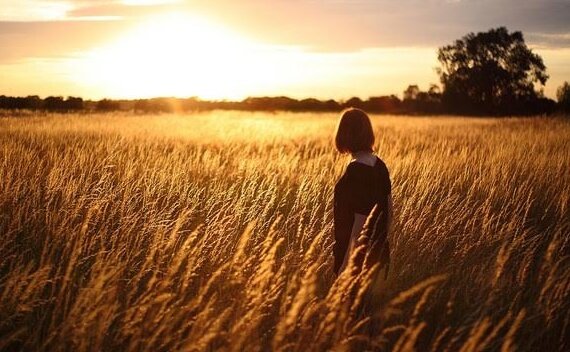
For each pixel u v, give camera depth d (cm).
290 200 809
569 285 432
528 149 1438
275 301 433
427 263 527
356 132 395
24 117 3341
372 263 395
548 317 396
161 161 1045
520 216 769
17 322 394
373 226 393
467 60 9338
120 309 416
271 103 8269
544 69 9175
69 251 515
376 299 439
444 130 2966
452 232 650
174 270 404
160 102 6116
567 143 1650
